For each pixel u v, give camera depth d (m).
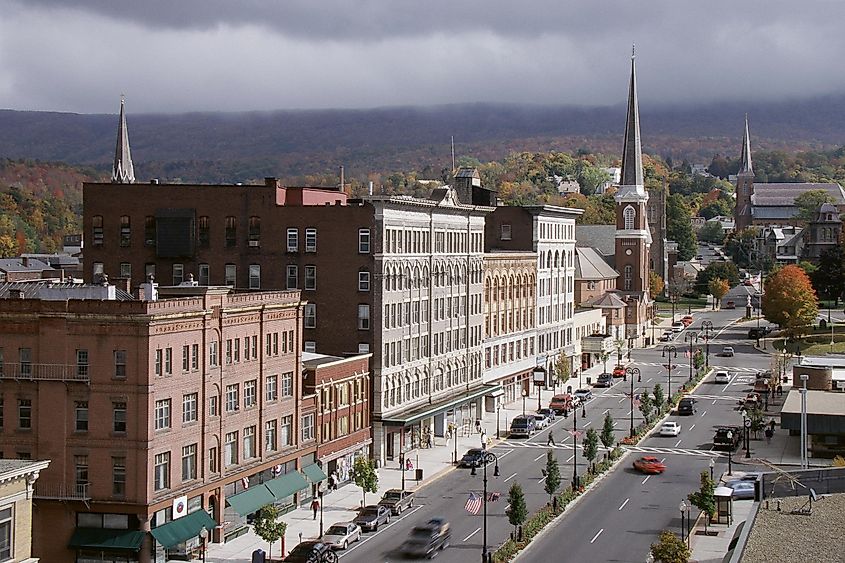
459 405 166.00
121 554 99.50
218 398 110.19
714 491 114.38
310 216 145.12
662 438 166.25
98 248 149.25
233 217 147.00
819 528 91.25
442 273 164.75
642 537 110.06
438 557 102.81
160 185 148.00
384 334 144.75
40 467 77.94
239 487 113.06
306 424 126.94
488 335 187.38
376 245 143.38
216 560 101.69
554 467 121.12
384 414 144.50
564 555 103.62
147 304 99.31
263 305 117.00
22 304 101.56
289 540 108.06
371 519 112.88
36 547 101.00
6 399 102.19
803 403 134.50
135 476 99.88
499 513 119.81
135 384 99.69
